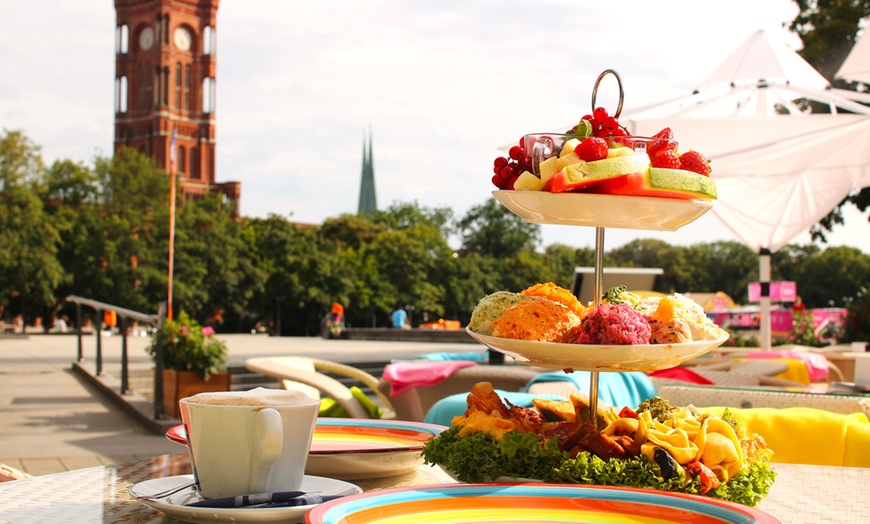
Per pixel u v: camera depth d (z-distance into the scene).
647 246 110.81
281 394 1.58
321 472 1.92
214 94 108.31
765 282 9.13
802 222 8.55
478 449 1.72
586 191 1.71
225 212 73.69
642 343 1.64
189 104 107.19
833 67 22.16
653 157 1.75
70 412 11.32
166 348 10.63
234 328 73.06
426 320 81.31
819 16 22.64
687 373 5.66
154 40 105.69
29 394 13.10
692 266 108.69
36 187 63.03
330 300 72.19
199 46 107.56
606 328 1.64
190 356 10.61
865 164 7.79
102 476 1.91
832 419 2.70
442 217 93.31
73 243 64.56
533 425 1.78
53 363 18.69
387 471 1.97
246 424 1.48
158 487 1.60
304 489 1.60
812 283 101.50
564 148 1.73
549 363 1.70
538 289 1.90
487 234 92.00
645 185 1.69
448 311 82.44
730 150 6.93
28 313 66.12
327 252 76.12
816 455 2.68
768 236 8.91
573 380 4.33
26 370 16.95
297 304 71.56
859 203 21.70
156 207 69.12
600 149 1.70
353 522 1.26
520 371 6.18
